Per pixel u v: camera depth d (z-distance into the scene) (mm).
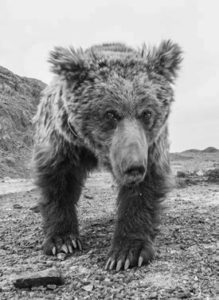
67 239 1133
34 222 1535
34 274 871
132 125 943
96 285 864
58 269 956
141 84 983
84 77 1021
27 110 8094
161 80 1045
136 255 979
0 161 5875
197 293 791
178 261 979
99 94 976
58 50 1060
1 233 1372
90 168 1246
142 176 893
